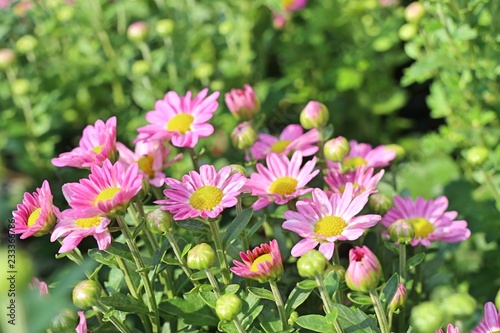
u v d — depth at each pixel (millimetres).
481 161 836
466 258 932
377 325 664
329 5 1319
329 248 653
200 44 1249
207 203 656
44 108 1170
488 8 914
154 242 708
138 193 676
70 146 1265
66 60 1260
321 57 1329
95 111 1270
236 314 632
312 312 729
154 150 750
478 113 959
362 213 731
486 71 912
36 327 572
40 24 1259
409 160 1199
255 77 1315
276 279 639
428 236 735
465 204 984
